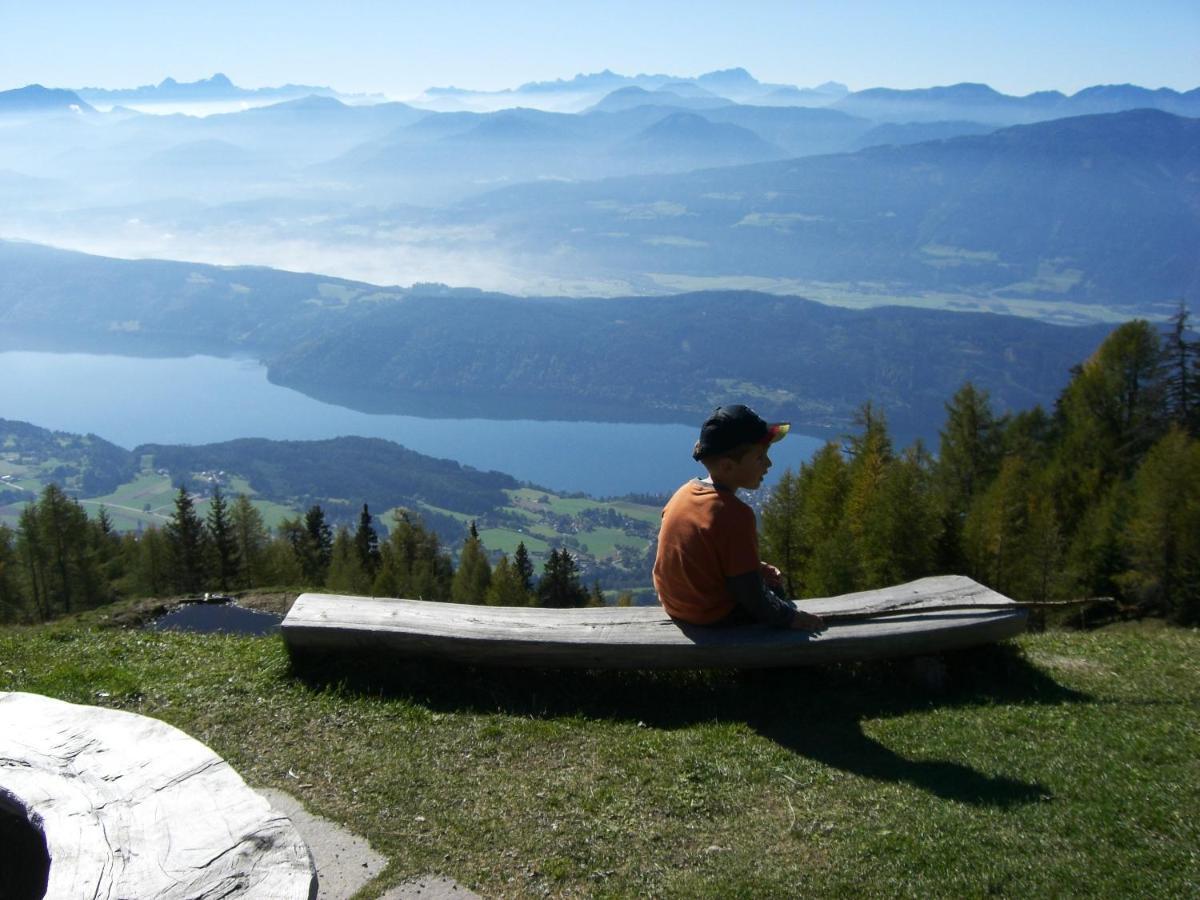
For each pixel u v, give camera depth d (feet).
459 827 15.25
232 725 19.56
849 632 21.04
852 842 14.51
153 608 49.16
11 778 11.09
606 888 13.51
